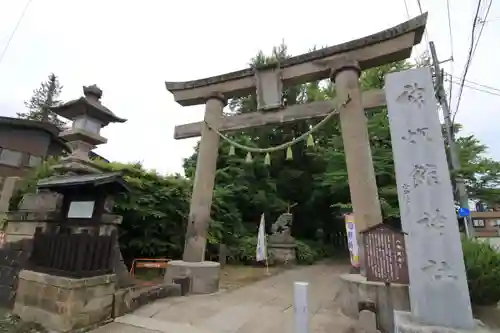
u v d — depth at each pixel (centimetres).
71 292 454
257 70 845
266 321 528
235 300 673
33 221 595
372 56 726
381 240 459
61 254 505
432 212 439
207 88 934
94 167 814
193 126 927
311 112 774
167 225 1031
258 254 1136
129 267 952
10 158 1594
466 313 395
